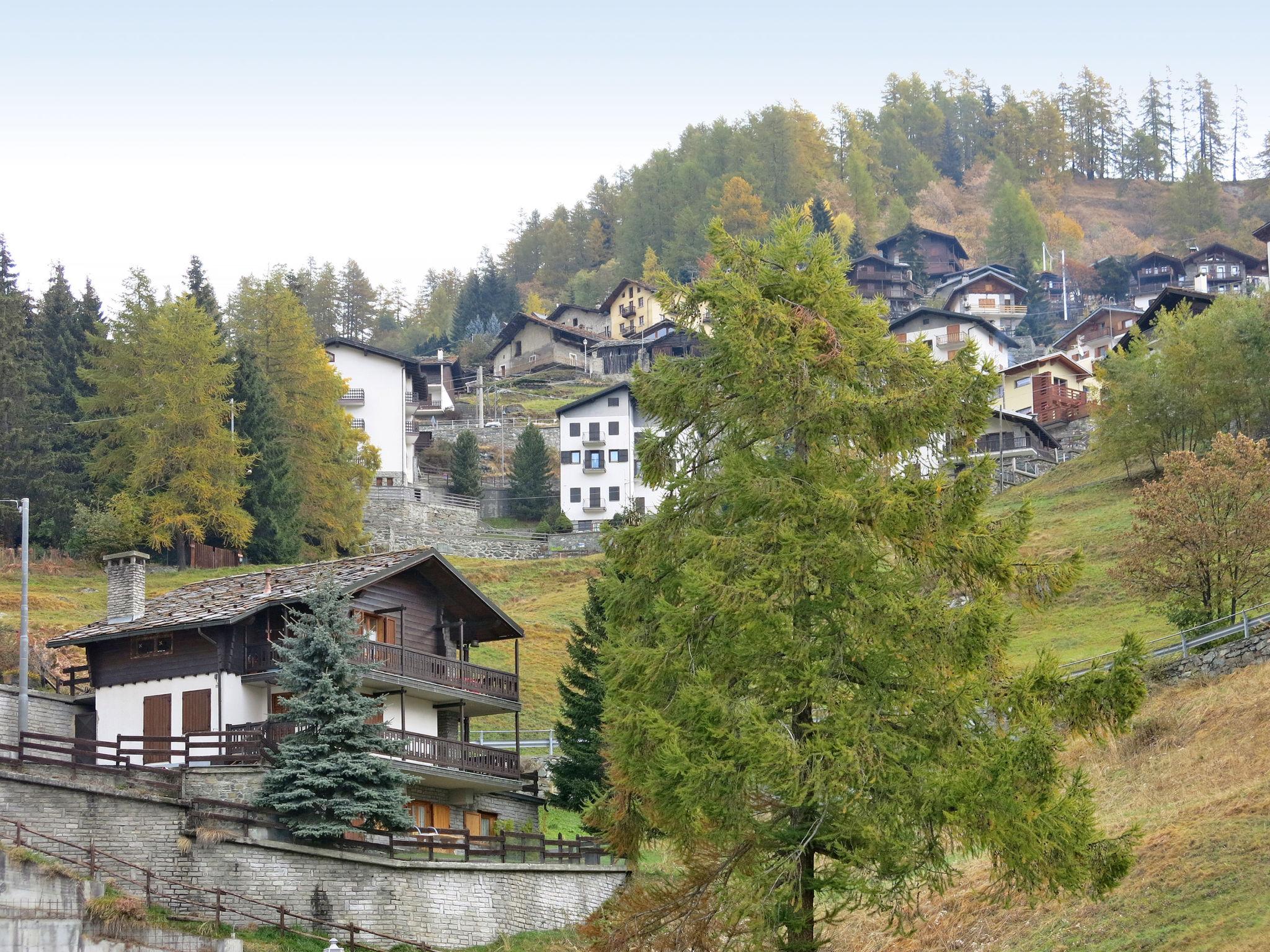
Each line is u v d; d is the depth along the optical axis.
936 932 32.78
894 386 27.94
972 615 25.39
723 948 26.62
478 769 46.47
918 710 25.70
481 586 92.00
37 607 74.25
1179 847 31.33
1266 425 77.00
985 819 24.34
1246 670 43.53
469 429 143.12
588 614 50.72
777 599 25.83
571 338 178.00
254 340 100.25
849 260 29.39
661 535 28.62
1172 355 77.88
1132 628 56.78
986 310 179.62
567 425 122.06
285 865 37.16
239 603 45.81
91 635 45.78
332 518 98.06
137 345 92.12
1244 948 25.98
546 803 50.50
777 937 25.59
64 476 90.75
